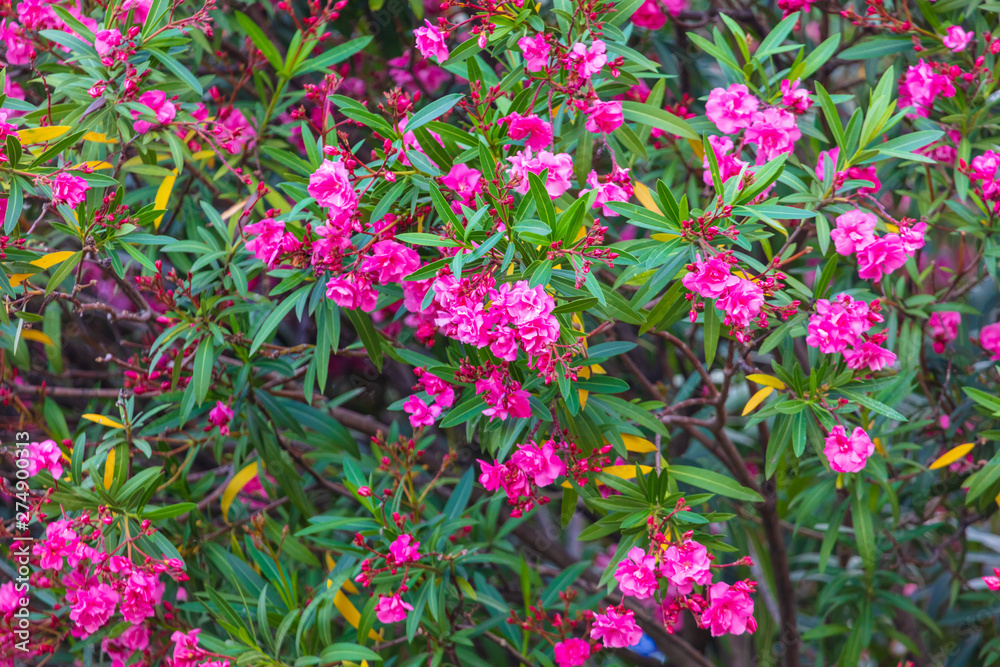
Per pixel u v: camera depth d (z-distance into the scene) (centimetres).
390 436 351
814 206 320
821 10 343
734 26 326
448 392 315
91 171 317
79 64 329
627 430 318
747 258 310
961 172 331
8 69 348
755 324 311
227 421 333
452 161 313
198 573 334
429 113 311
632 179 319
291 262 316
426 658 331
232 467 346
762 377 321
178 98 337
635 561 309
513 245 304
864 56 339
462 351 313
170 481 335
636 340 361
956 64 336
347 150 311
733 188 309
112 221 319
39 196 318
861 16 345
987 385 348
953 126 335
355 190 311
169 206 346
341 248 312
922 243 315
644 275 313
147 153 331
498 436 312
